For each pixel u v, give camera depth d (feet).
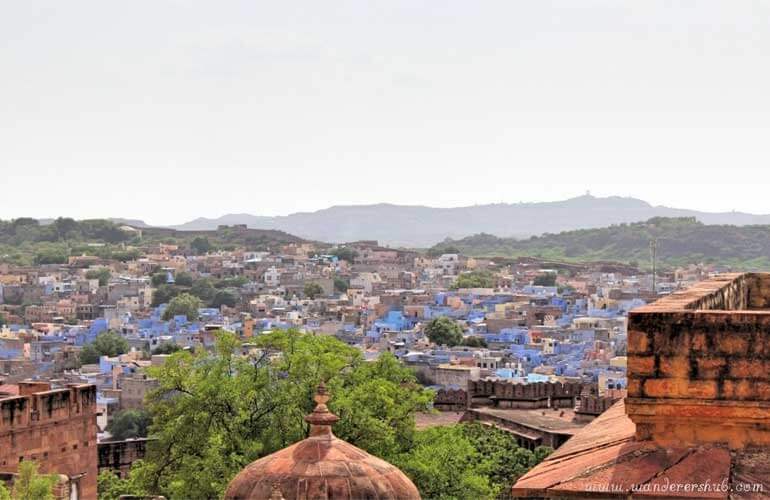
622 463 51.90
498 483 257.14
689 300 62.23
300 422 173.06
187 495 163.02
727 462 51.21
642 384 53.36
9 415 187.01
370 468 67.62
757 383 52.26
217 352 189.47
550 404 353.72
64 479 167.73
